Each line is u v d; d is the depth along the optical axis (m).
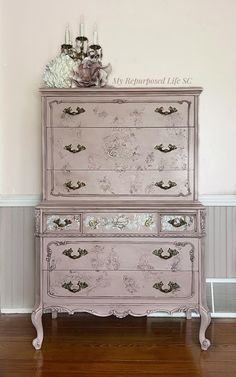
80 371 2.29
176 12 3.14
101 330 2.88
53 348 2.59
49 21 3.16
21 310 3.22
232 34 3.14
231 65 3.15
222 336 2.77
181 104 2.60
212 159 3.19
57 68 2.86
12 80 3.19
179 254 2.55
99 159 2.63
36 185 3.22
